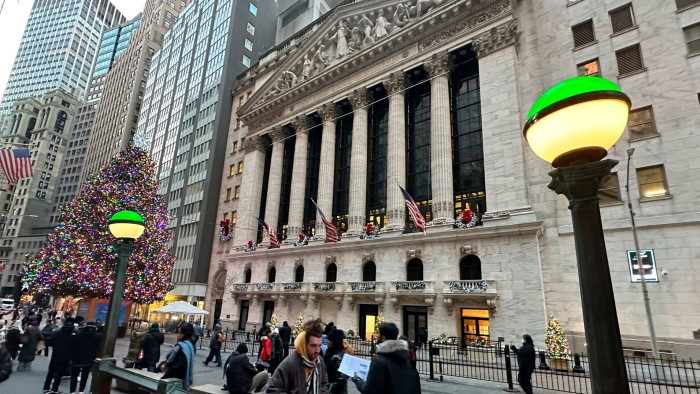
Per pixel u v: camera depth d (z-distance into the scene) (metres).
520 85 25.92
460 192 27.80
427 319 24.14
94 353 9.92
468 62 30.11
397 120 31.16
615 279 19.45
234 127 52.16
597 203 3.51
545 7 26.23
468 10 28.83
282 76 44.22
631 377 15.27
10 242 108.12
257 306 35.56
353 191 32.16
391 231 28.14
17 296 54.06
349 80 36.41
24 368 12.72
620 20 22.94
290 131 42.75
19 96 165.50
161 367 8.72
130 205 29.42
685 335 17.09
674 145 19.36
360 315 28.17
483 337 22.28
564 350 17.58
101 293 28.61
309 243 33.88
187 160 55.41
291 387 4.36
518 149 23.97
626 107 3.50
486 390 12.52
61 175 118.69
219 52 58.25
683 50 20.27
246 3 61.00
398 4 34.44
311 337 4.57
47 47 170.00
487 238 23.36
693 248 17.78
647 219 19.19
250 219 41.78
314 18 60.66
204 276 45.72
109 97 111.31
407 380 3.97
